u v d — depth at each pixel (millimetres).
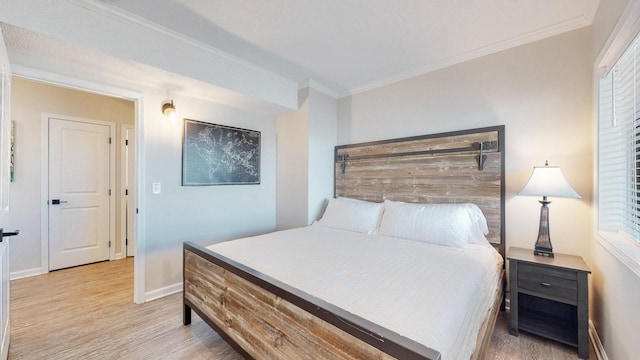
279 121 3662
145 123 2498
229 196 3193
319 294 1258
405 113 3031
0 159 1359
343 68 2893
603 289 1679
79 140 3420
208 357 1706
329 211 3127
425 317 1061
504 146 2373
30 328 2018
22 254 3018
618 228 1729
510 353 1732
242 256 1823
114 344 1832
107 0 1782
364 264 1688
